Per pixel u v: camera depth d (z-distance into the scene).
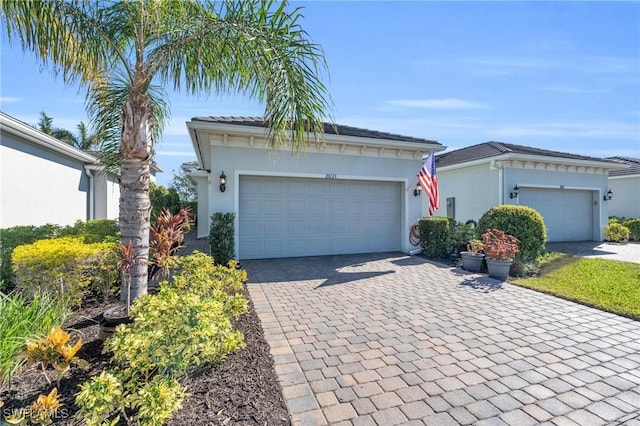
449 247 10.15
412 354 3.83
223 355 3.15
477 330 4.56
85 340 3.72
